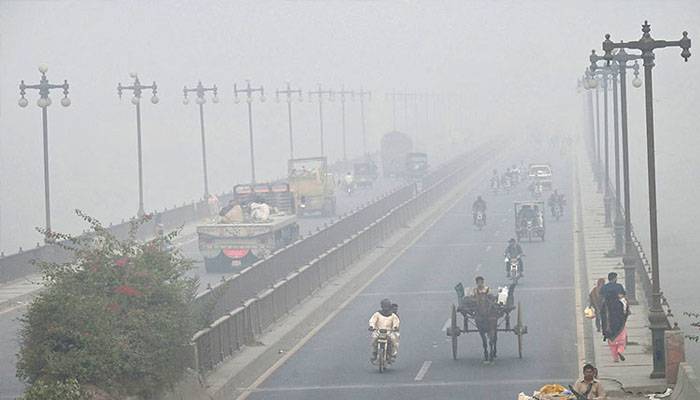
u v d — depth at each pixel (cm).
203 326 7781
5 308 12244
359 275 13875
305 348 9275
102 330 6269
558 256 15388
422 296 12169
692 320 11000
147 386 6366
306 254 13438
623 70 11450
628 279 10450
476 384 7500
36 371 6244
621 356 7925
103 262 6975
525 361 8344
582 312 10706
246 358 8400
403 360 8588
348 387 7550
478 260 15200
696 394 5766
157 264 7169
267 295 10000
